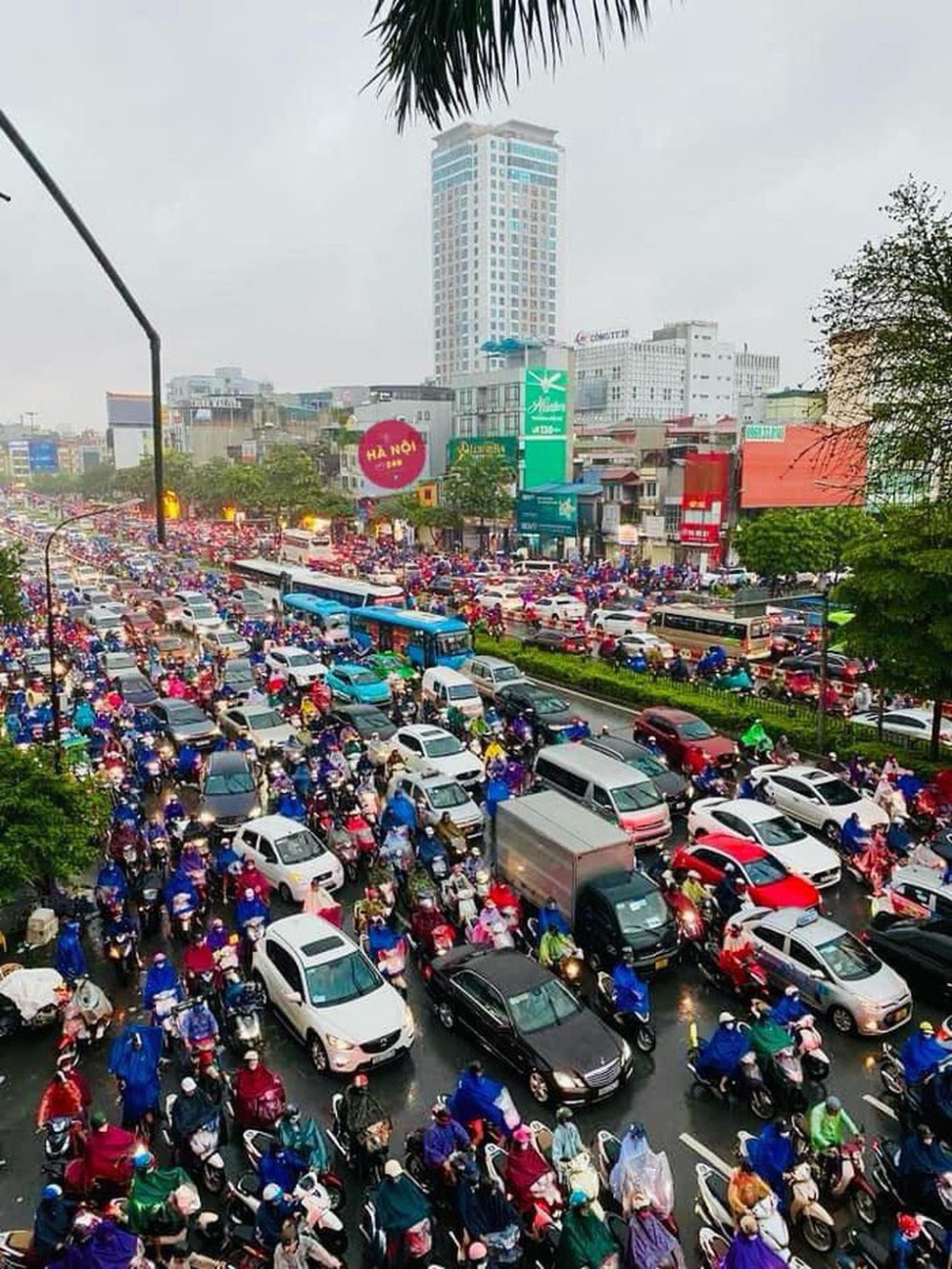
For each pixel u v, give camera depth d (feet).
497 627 143.33
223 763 78.74
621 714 107.86
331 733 90.43
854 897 63.05
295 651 125.39
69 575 223.51
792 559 176.35
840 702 98.58
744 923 52.49
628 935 52.06
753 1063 41.70
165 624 166.50
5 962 55.72
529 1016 44.57
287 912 61.77
